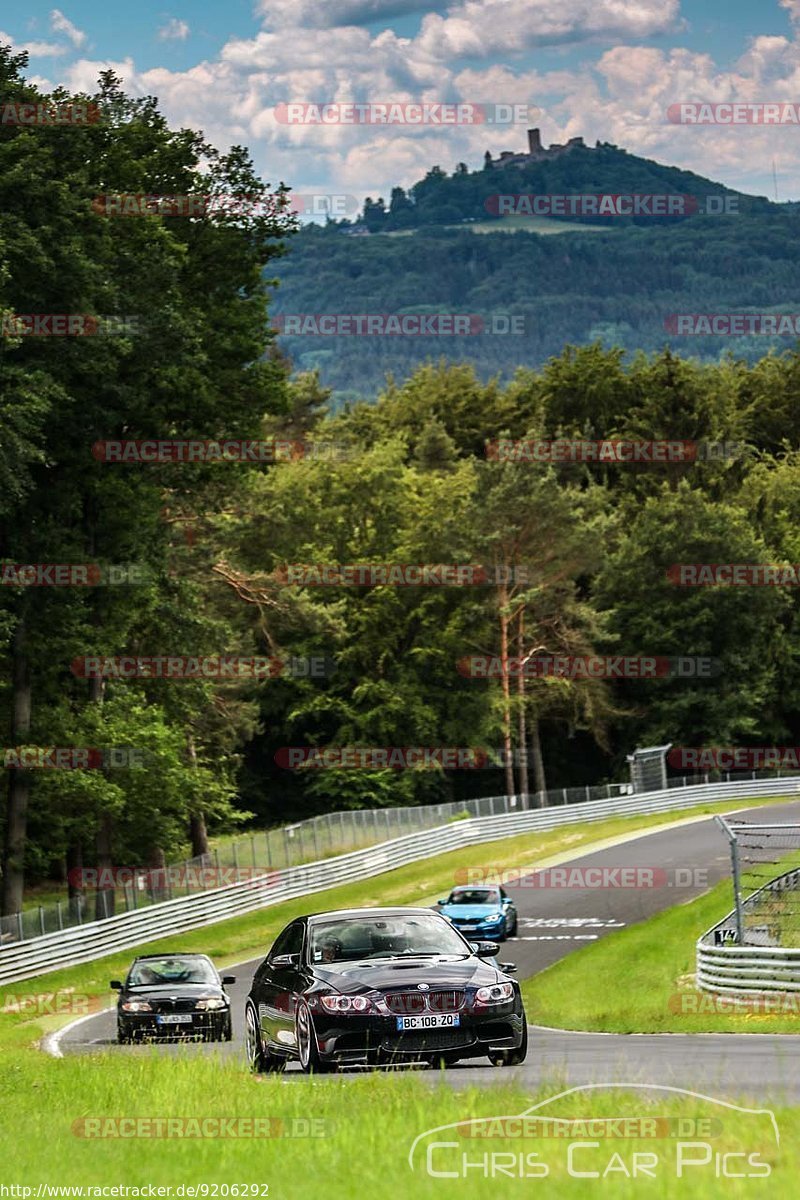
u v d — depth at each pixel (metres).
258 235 145.62
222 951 139.00
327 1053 44.88
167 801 146.12
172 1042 76.69
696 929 122.06
